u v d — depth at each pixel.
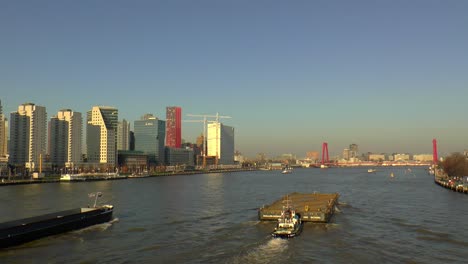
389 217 124.75
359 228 106.56
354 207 148.12
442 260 78.44
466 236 98.06
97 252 83.31
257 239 93.44
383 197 186.25
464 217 125.25
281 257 79.31
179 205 157.62
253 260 77.50
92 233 100.81
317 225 109.69
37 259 78.25
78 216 105.44
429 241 93.00
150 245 89.06
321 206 128.38
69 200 179.88
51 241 91.62
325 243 89.88
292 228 97.56
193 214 132.12
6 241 85.06
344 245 88.38
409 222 116.19
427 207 148.75
